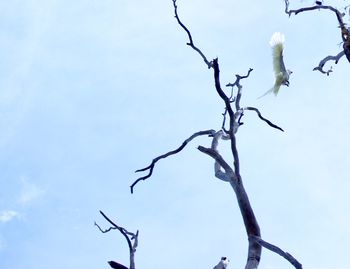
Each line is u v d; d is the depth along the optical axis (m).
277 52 11.80
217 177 10.80
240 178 10.54
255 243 9.68
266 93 11.71
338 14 13.90
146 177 12.66
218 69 10.66
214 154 11.02
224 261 10.10
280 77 11.71
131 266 10.91
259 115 12.78
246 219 10.00
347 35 13.62
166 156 12.51
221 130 11.92
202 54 12.53
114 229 11.81
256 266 9.45
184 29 12.52
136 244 11.23
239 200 10.24
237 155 10.69
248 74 12.48
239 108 12.34
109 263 8.88
